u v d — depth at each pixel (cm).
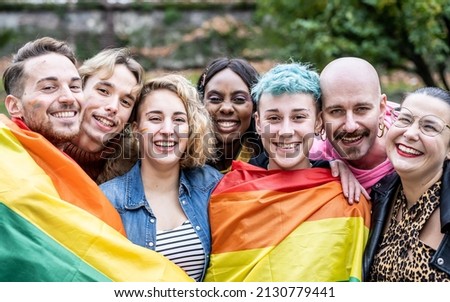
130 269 383
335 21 941
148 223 413
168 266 390
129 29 1636
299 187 418
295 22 1003
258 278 396
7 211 375
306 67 441
